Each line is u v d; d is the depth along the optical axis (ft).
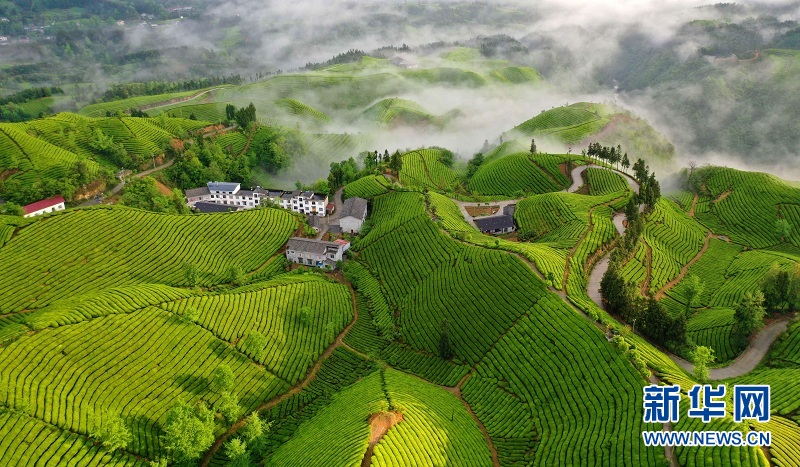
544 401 344.49
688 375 355.36
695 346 392.47
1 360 324.19
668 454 272.92
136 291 426.92
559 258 476.13
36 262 474.08
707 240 650.02
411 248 555.69
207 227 572.92
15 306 432.66
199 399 350.43
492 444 327.47
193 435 301.02
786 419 313.32
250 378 383.04
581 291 437.99
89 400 321.32
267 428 333.21
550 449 307.58
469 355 407.23
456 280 475.31
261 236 587.27
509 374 374.02
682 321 389.60
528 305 415.85
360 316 489.67
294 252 568.82
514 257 463.42
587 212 600.80
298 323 452.76
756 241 655.76
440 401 355.15
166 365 366.22
